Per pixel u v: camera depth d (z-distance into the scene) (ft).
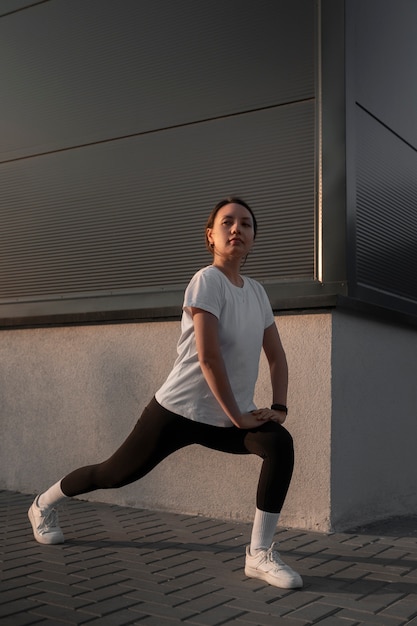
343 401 13.78
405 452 16.10
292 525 13.60
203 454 14.70
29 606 8.74
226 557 11.24
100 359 16.30
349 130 14.19
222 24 15.67
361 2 15.28
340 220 13.89
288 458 9.91
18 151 18.39
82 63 17.54
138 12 16.83
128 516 14.51
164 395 10.38
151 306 15.79
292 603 9.00
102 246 16.81
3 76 18.81
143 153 16.46
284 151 14.69
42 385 17.11
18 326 17.49
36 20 18.42
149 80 16.52
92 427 16.28
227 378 9.75
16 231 18.24
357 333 14.40
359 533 13.32
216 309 9.84
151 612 8.57
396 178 16.56
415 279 17.37
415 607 8.91
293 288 14.20
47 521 12.06
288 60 14.79
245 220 10.39
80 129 17.43
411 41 17.97
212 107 15.62
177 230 15.81
